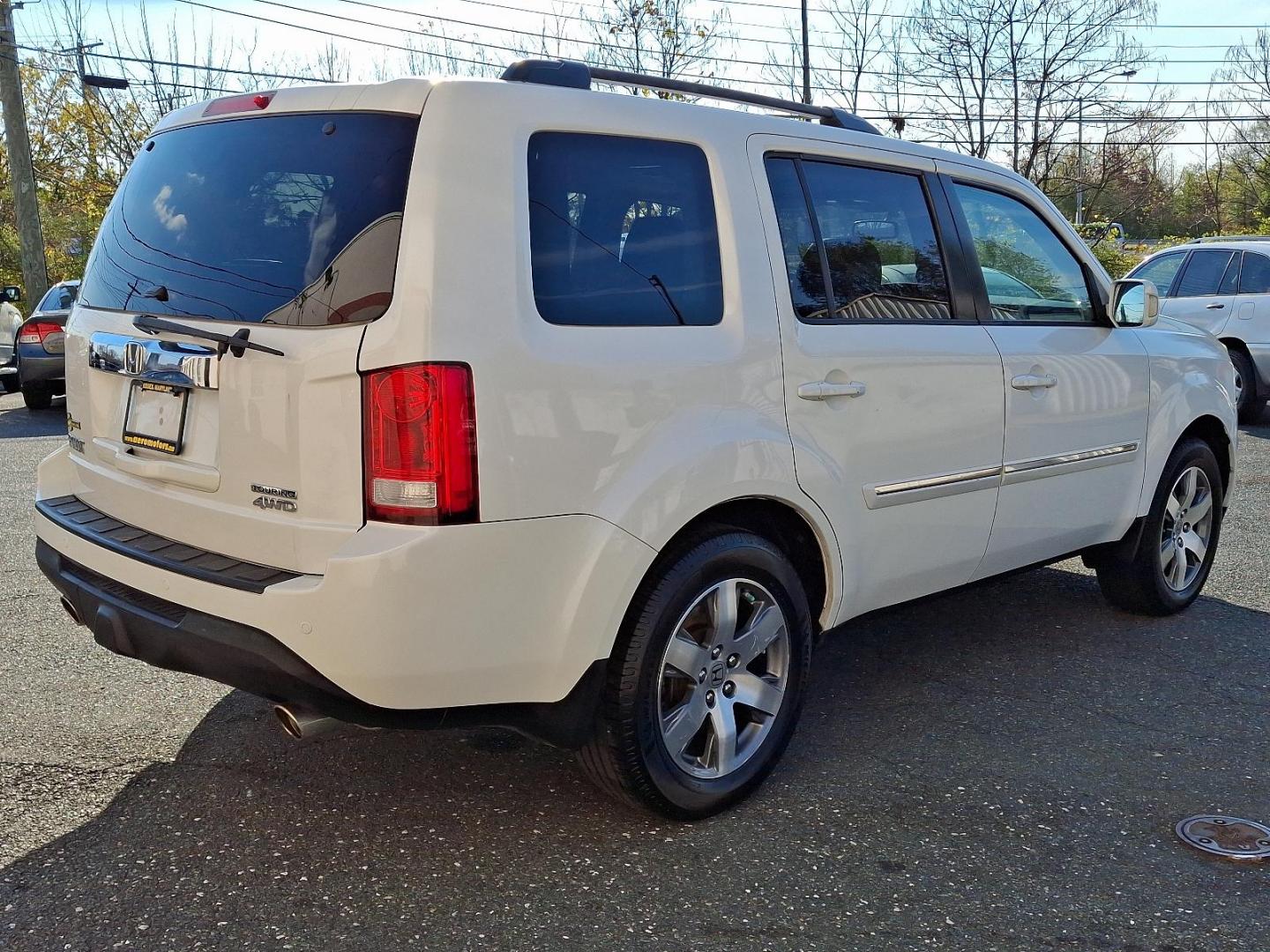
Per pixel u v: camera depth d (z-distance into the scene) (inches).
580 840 120.3
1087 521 178.1
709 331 121.6
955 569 156.1
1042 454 164.7
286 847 117.8
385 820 124.1
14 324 537.0
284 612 102.3
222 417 112.0
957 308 154.3
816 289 134.5
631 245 117.4
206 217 118.8
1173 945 102.5
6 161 1264.8
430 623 102.0
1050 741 147.9
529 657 108.1
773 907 107.9
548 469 106.5
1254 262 444.8
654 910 107.2
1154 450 188.2
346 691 102.7
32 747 140.2
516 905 107.7
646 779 118.0
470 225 104.0
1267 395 439.8
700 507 117.3
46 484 141.7
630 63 1129.4
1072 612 205.3
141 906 106.3
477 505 102.3
